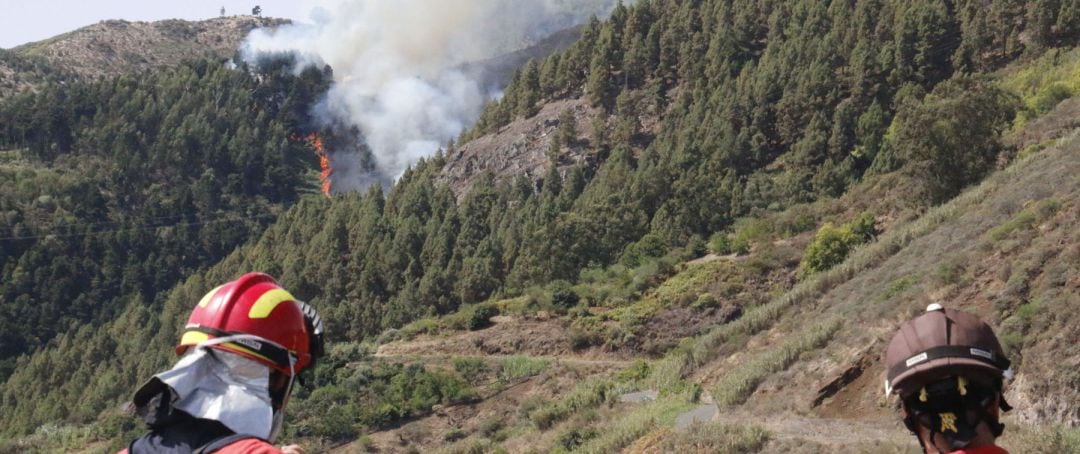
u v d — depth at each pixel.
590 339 70.50
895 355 3.89
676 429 37.00
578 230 91.94
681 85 130.88
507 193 117.50
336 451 56.69
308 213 125.12
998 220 41.91
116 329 114.56
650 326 70.69
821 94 105.44
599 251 92.38
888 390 3.92
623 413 45.72
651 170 99.00
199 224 174.75
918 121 67.12
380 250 106.31
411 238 105.81
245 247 131.75
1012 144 67.81
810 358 38.41
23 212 157.75
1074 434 25.83
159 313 123.69
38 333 137.25
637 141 125.62
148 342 108.25
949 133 66.38
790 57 115.12
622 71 139.50
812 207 83.88
